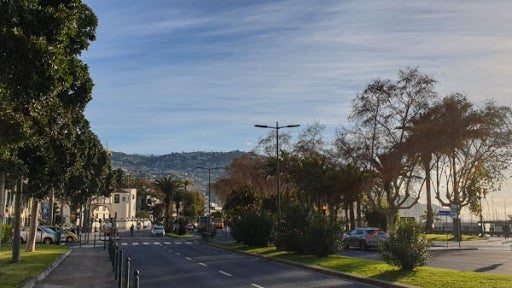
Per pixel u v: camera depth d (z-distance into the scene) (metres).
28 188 25.11
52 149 22.36
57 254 29.44
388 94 56.59
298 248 30.69
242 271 22.73
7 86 9.06
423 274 17.50
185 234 79.06
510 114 55.62
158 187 109.75
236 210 72.62
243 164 82.50
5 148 12.64
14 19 8.71
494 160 58.03
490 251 35.47
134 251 38.53
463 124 53.28
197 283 18.25
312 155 70.44
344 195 60.12
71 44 14.11
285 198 66.00
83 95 20.48
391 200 57.62
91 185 53.44
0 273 18.28
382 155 56.81
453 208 48.38
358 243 39.28
